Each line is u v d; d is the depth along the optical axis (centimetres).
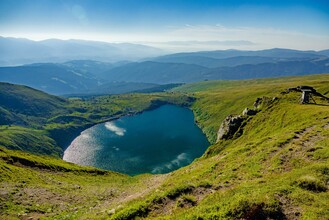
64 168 7888
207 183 2862
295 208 1866
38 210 3503
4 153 7331
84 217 3030
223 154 5606
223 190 2684
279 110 9294
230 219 1811
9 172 5375
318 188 2195
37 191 4450
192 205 2367
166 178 5753
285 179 2491
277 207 1853
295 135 4738
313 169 2575
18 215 3234
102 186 6366
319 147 3491
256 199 1931
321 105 8838
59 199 4184
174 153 19075
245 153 4369
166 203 2483
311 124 5616
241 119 10044
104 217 2733
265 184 2408
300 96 10325
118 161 18100
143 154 19238
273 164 3275
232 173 3375
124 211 2359
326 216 1709
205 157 8812
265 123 8812
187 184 2798
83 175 7875
